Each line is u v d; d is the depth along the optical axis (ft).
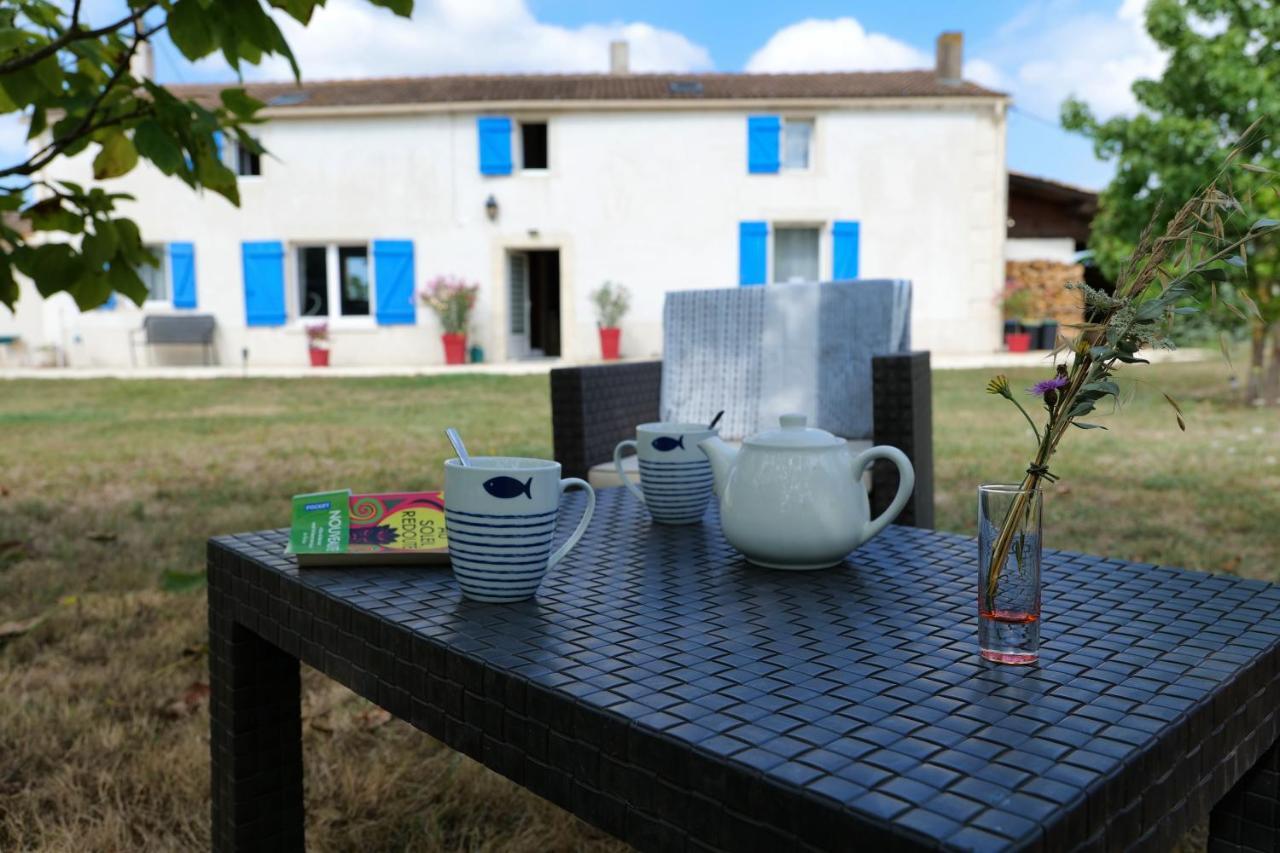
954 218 46.06
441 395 31.53
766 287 10.21
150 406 29.37
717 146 45.96
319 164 46.62
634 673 2.51
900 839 1.71
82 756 5.89
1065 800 1.82
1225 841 3.41
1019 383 30.37
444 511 3.51
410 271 46.85
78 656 7.61
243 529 12.10
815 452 3.66
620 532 4.52
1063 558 3.82
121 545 11.24
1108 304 2.61
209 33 4.91
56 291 6.39
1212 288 2.56
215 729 4.11
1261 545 10.59
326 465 17.48
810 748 2.04
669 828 2.10
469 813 5.32
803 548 3.58
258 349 47.21
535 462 3.49
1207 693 2.37
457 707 2.69
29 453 19.25
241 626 3.95
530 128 50.08
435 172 46.47
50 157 6.07
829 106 45.24
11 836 5.04
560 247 46.70
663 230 46.39
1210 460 16.79
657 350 46.85
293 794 4.15
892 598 3.29
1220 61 24.76
